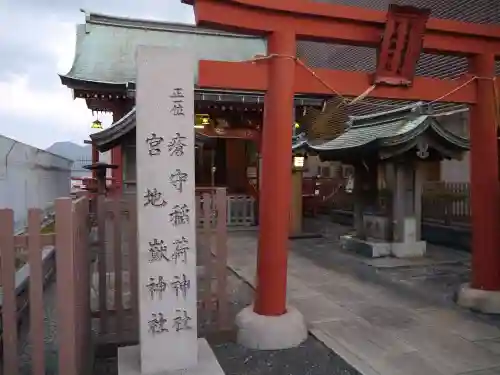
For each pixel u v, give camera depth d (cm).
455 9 1101
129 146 959
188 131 362
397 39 517
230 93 1141
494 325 529
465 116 1080
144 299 349
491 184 589
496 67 984
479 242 599
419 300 640
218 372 348
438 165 1184
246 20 473
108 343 463
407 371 407
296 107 1308
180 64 363
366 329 520
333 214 1612
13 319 336
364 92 532
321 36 503
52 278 750
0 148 600
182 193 359
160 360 350
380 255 941
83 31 1524
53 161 1141
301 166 1262
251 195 1633
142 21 1623
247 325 482
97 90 1241
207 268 498
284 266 495
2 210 329
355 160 1023
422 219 1162
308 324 538
